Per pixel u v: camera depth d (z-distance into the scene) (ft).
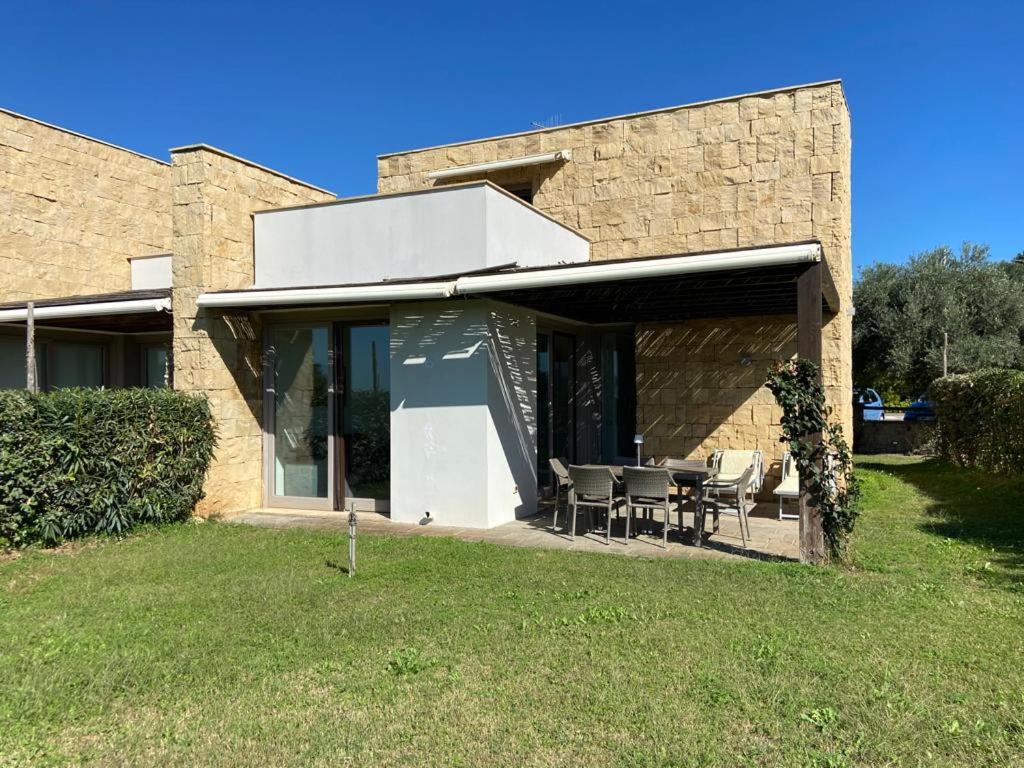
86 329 41.19
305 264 32.86
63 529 25.17
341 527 29.35
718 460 32.30
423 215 30.12
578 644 15.08
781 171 34.12
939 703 12.21
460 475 29.48
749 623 16.28
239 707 12.33
